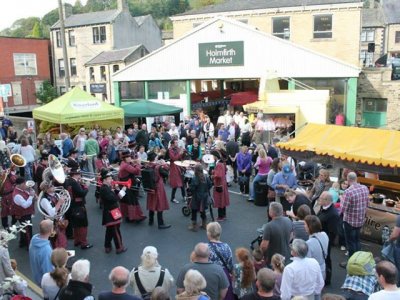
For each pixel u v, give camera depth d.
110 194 9.09
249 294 4.75
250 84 31.83
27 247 9.75
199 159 14.73
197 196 10.42
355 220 8.04
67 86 21.27
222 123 20.55
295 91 19.81
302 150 10.27
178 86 26.77
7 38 42.62
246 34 24.23
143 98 27.80
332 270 8.32
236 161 14.09
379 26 51.75
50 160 9.06
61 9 20.73
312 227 6.43
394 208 8.98
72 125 19.80
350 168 9.54
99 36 44.31
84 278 4.94
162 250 9.41
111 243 9.77
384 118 24.38
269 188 10.72
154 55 26.83
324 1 27.59
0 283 5.46
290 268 5.36
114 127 19.53
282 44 23.50
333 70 22.67
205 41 25.38
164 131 18.31
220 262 5.89
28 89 44.56
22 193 9.18
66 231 10.18
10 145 15.70
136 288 5.31
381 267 4.64
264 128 18.14
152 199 10.69
